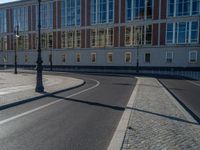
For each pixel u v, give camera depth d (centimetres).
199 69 4528
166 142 596
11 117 882
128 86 2025
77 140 634
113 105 1127
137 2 4944
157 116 872
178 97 1426
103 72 4572
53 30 6025
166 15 4709
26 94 1405
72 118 872
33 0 6291
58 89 1686
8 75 3322
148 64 4922
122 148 553
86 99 1312
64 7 5822
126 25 5084
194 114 936
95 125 778
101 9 5338
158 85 2061
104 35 5353
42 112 972
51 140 634
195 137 638
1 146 589
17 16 6662
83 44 5625
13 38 6800
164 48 4766
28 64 6581
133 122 784
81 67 5691
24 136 666
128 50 5103
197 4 4466
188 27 4562
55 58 6066
